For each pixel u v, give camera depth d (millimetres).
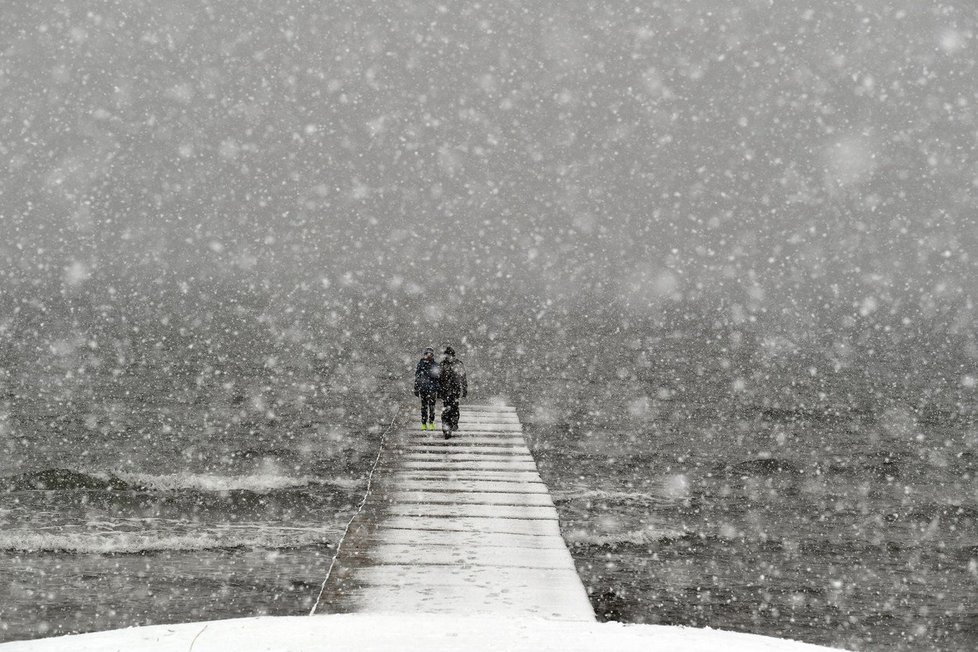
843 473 35594
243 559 20453
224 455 35625
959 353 145250
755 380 82250
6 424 42719
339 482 30188
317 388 64000
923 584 20297
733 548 23062
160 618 16469
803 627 17391
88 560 19969
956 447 44438
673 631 7973
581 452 38688
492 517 14188
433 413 23078
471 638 7383
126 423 44156
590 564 21266
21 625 15859
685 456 38688
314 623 8125
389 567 11359
